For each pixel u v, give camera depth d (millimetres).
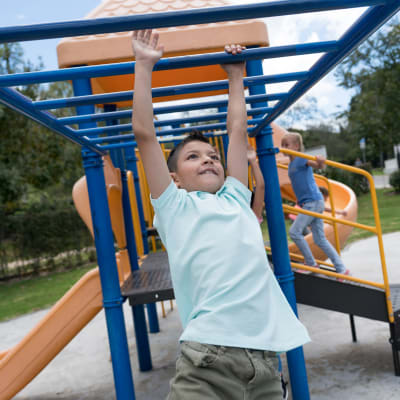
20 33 957
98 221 2633
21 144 13352
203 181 1576
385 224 11930
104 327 5809
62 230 12656
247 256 1428
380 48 20016
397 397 2838
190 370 1291
